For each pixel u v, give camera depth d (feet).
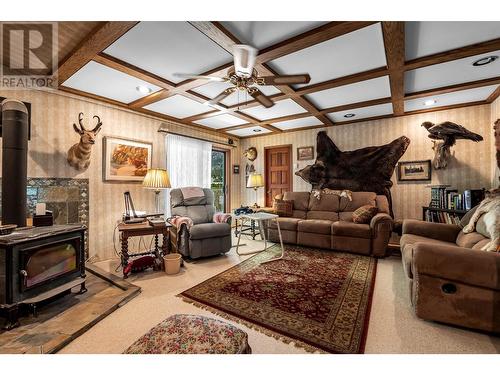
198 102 11.28
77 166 9.93
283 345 5.01
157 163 13.28
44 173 9.07
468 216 8.57
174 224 10.93
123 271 8.86
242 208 15.56
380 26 5.86
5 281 5.42
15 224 6.58
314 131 16.46
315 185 15.58
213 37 6.16
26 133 7.00
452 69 8.20
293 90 9.91
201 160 15.74
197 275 9.00
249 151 19.01
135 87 9.52
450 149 12.10
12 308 5.38
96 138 10.68
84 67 7.85
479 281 5.13
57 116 9.43
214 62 7.68
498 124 9.80
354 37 6.39
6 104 6.73
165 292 7.57
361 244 11.32
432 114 12.70
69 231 6.82
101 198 10.84
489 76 8.76
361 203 13.15
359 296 7.15
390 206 13.39
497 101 10.64
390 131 13.85
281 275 8.87
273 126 16.25
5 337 5.08
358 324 5.72
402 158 13.43
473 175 11.66
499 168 10.04
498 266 5.00
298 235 13.09
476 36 6.29
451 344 4.96
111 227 11.17
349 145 15.14
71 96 9.79
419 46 6.77
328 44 6.71
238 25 5.81
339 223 12.05
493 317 5.06
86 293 7.25
